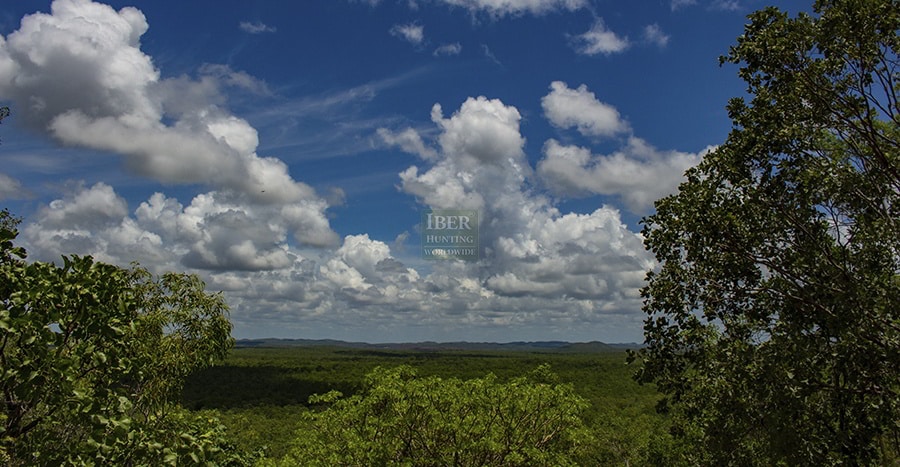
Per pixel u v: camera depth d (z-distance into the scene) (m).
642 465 32.28
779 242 10.53
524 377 18.92
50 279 5.56
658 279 11.32
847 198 9.93
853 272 9.62
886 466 10.75
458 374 94.50
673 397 11.08
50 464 5.29
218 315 12.48
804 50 10.31
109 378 5.98
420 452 17.55
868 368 8.87
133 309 6.51
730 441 10.20
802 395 9.03
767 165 10.62
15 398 5.49
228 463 13.66
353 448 16.22
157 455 5.63
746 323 10.80
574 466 16.97
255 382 87.56
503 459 17.31
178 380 11.62
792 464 9.30
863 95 9.79
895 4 9.55
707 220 10.46
